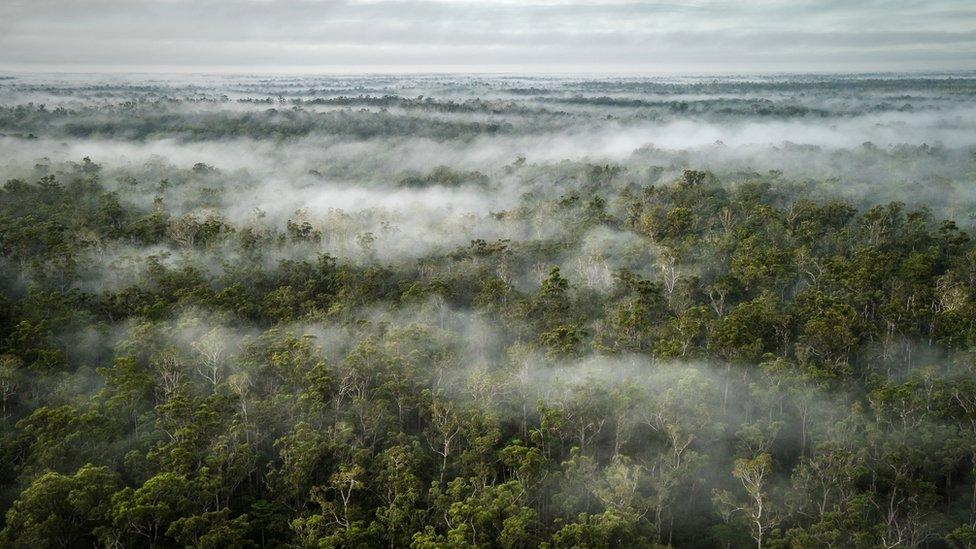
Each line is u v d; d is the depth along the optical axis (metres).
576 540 45.22
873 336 73.75
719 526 51.62
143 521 45.47
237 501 53.47
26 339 70.00
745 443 58.34
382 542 48.28
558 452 60.38
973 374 63.66
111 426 53.97
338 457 54.69
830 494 52.25
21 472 50.97
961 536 46.22
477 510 46.94
